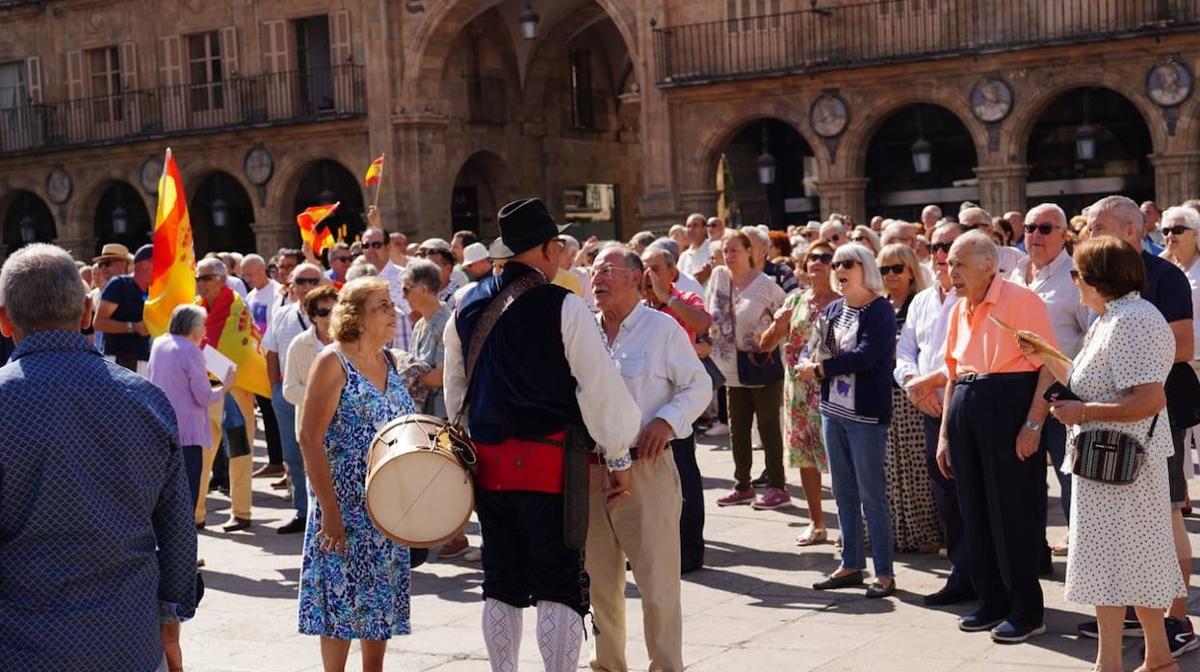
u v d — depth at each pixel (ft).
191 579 15.74
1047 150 88.89
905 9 88.07
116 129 118.83
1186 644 23.79
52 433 14.51
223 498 46.39
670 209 96.53
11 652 14.37
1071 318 28.14
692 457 32.12
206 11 114.21
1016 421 24.62
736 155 100.27
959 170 91.76
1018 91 84.94
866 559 32.04
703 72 94.99
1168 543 21.39
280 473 50.72
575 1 111.24
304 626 22.71
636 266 24.26
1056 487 39.63
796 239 59.52
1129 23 81.41
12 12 122.42
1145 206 50.31
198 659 27.37
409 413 23.34
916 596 28.73
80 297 15.12
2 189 124.88
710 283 38.73
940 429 26.84
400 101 106.93
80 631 14.48
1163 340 20.97
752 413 39.24
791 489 41.96
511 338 19.98
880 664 24.23
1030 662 23.71
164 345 35.81
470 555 34.71
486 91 112.27
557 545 19.83
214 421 40.11
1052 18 83.61
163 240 39.45
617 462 20.11
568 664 19.67
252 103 112.57
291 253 60.54
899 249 31.35
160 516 15.48
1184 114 79.92
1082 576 21.59
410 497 19.97
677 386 23.67
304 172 113.39
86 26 119.65
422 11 105.50
